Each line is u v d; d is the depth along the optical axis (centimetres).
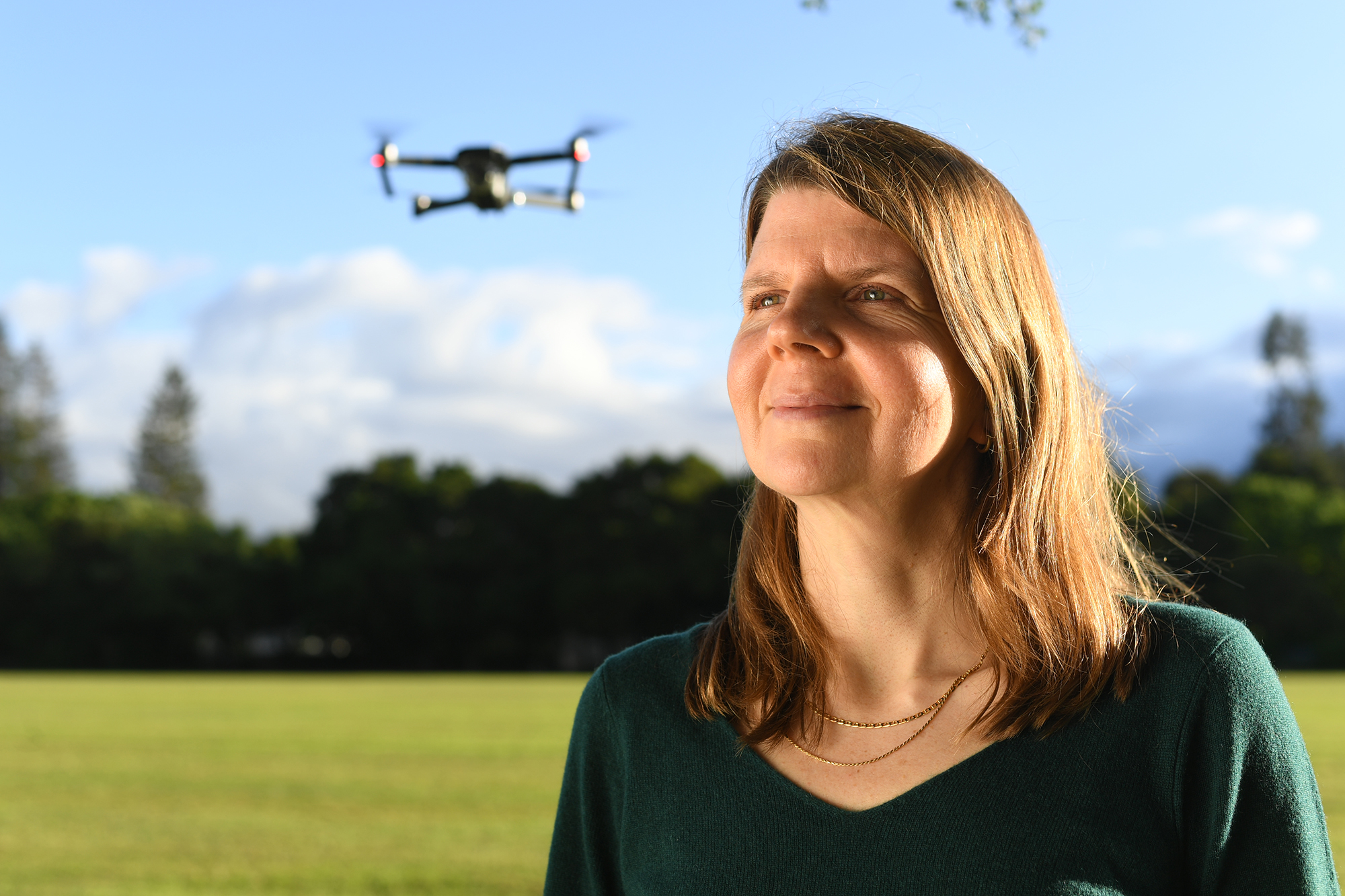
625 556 7850
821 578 153
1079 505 148
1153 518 190
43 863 984
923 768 144
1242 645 143
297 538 8375
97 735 2200
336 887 884
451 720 2620
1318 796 144
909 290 141
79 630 8162
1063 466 147
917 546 150
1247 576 7125
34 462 11319
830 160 144
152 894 865
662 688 166
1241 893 139
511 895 852
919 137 147
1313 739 1848
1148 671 142
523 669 7969
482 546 8000
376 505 8250
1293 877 138
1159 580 186
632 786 162
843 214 144
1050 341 150
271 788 1430
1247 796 138
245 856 1005
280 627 8500
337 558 8156
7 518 8538
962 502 151
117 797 1366
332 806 1284
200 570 8312
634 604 7694
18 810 1269
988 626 145
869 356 138
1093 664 140
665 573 7750
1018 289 148
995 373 142
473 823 1167
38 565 8206
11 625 8169
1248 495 7706
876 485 142
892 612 150
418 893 861
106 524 8412
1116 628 143
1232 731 137
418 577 7894
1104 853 134
